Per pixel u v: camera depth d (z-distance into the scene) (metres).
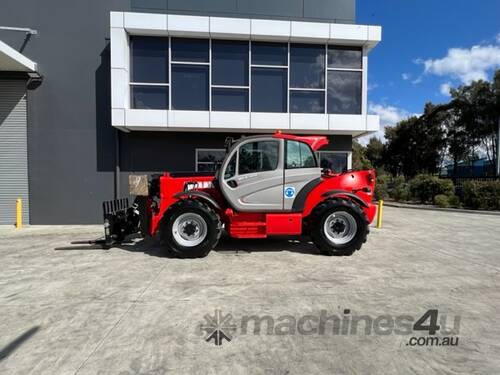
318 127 9.84
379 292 4.34
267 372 2.60
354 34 9.98
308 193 6.24
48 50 9.86
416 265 5.61
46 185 9.98
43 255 6.25
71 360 2.77
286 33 9.73
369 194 6.48
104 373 2.58
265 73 10.17
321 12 10.42
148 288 4.47
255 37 9.84
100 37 9.91
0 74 9.72
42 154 9.96
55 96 9.91
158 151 10.23
